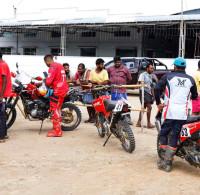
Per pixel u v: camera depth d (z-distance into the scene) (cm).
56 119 680
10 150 574
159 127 513
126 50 2648
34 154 552
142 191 402
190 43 2864
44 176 450
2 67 605
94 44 2762
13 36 3095
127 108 555
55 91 664
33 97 689
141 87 765
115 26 2245
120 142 645
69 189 407
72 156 545
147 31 2564
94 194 392
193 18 1791
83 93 830
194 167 500
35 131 729
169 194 395
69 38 2864
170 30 2561
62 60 1973
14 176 448
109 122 606
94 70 812
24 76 692
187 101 466
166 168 475
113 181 434
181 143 471
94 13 2698
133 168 489
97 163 510
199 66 695
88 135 702
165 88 484
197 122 451
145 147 611
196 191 406
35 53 3028
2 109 624
